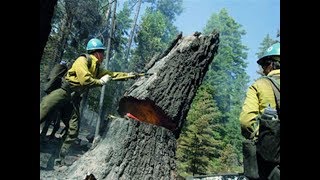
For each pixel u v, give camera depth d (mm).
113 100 20594
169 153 5094
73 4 17625
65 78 4684
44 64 17750
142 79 5730
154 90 5227
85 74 4625
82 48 20875
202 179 6996
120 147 4559
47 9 3629
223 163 24266
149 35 34312
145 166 4695
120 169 4441
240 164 30750
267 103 2213
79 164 4562
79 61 4711
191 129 19750
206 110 21375
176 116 5363
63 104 4715
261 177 2102
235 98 51219
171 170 5020
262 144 2012
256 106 2275
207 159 19031
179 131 5695
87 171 4367
